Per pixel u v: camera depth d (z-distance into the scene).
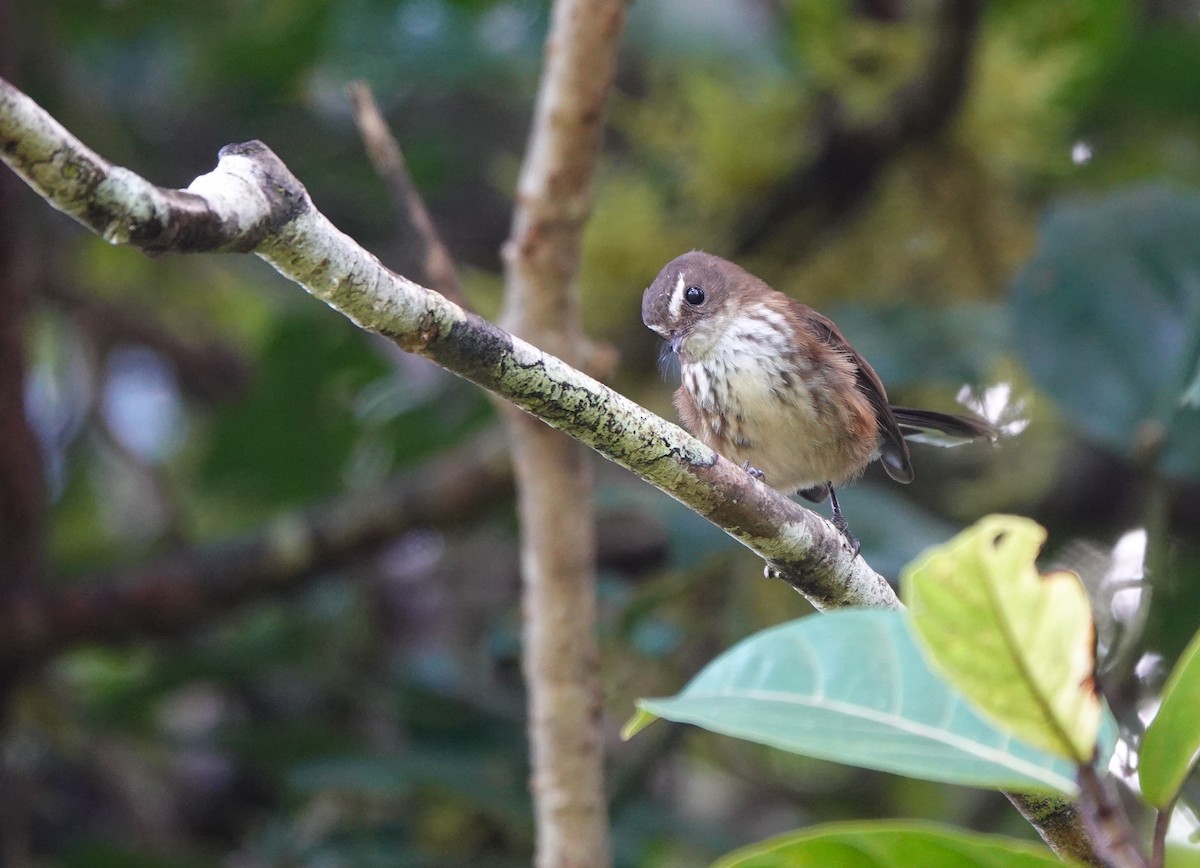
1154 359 10.16
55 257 13.71
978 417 11.81
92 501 14.79
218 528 13.78
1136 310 10.30
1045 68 12.08
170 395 15.36
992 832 11.42
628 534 12.77
